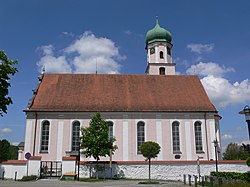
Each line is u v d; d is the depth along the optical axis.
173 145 38.88
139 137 38.84
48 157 37.03
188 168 32.97
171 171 32.72
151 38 55.00
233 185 19.25
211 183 20.19
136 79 45.81
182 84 45.44
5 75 32.19
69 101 40.03
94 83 44.12
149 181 28.28
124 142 38.16
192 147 38.72
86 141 32.09
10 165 30.84
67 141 37.72
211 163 33.19
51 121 38.31
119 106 39.72
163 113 39.59
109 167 32.41
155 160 36.38
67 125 38.28
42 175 31.69
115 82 44.75
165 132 38.91
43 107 38.72
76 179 29.70
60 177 30.95
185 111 39.69
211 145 39.00
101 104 39.88
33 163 30.89
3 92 32.12
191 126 39.47
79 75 45.66
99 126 32.91
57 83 43.44
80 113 38.75
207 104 41.28
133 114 39.25
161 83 45.31
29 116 38.31
